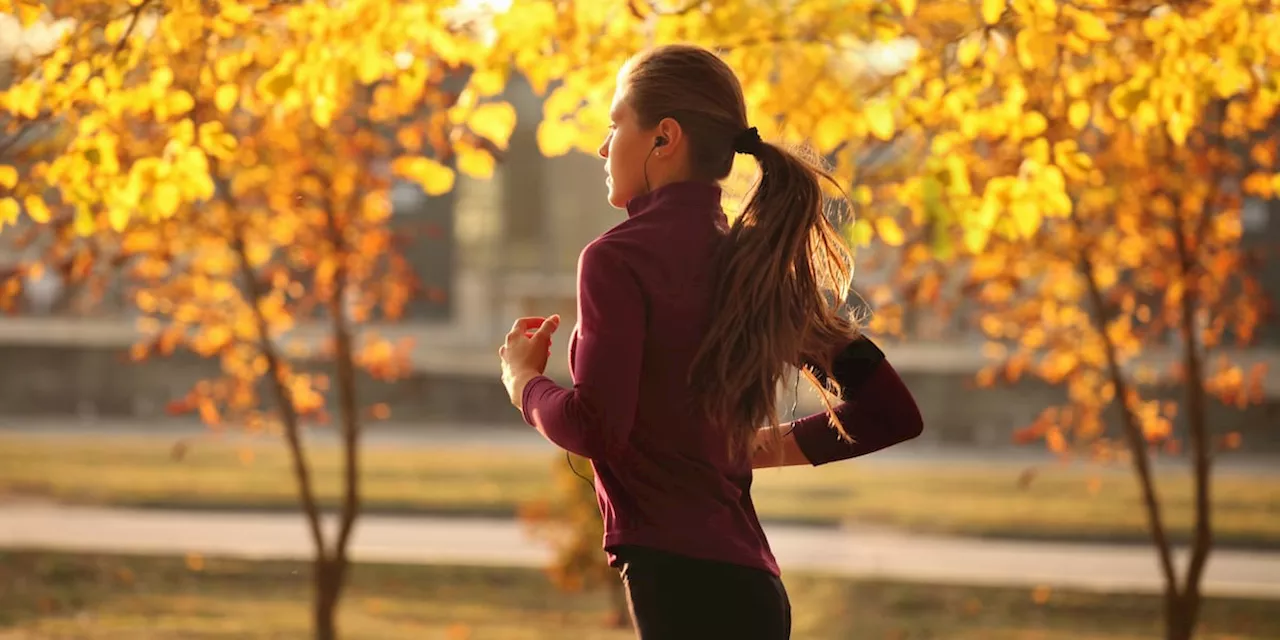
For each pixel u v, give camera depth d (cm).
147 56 602
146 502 2256
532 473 2591
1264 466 2794
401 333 3931
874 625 1535
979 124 638
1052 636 1497
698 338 309
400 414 3481
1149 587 1727
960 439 3170
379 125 1173
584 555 1623
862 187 707
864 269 1216
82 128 586
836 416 340
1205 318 1227
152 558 1842
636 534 309
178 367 3581
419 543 1992
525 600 1691
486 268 4009
